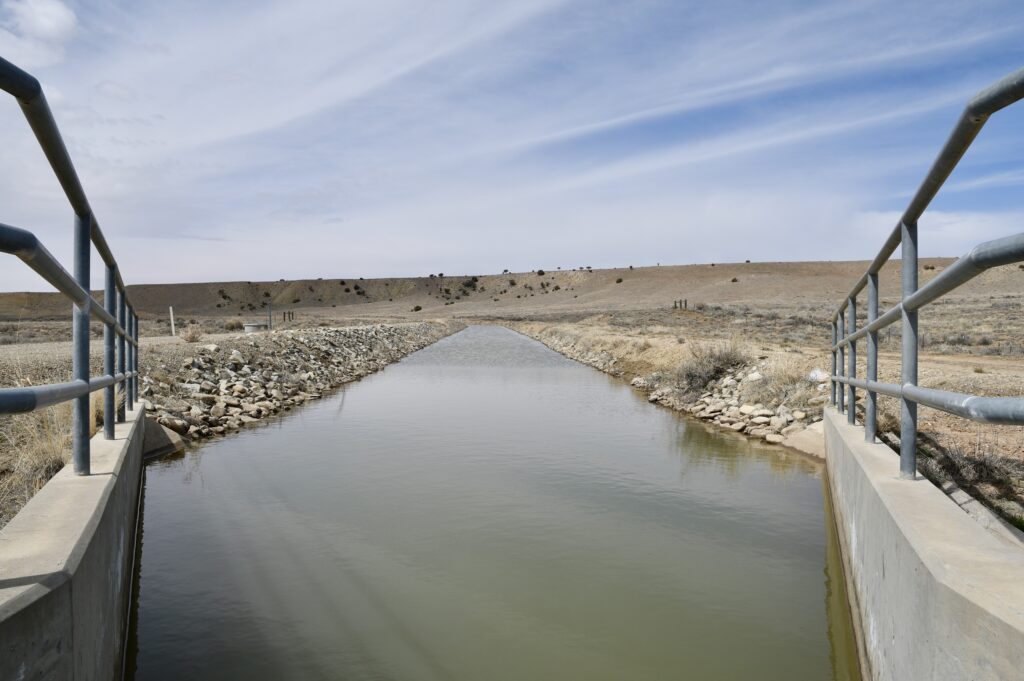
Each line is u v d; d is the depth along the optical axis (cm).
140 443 769
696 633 469
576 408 1518
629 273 15025
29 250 233
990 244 217
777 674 419
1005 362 1518
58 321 5088
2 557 247
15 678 196
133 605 503
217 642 451
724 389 1555
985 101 237
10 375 902
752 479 884
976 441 655
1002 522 429
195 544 627
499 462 955
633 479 873
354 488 812
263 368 1814
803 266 13500
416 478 861
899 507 328
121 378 592
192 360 1555
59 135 297
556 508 740
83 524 293
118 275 616
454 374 2392
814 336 3297
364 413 1421
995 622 198
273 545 625
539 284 16600
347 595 522
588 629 473
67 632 234
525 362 3002
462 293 16988
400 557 598
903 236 395
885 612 339
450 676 413
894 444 648
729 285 11475
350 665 424
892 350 2123
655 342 2547
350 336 3189
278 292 16512
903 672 287
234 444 1079
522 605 508
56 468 562
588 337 3581
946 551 254
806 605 516
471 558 596
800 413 1210
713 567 584
